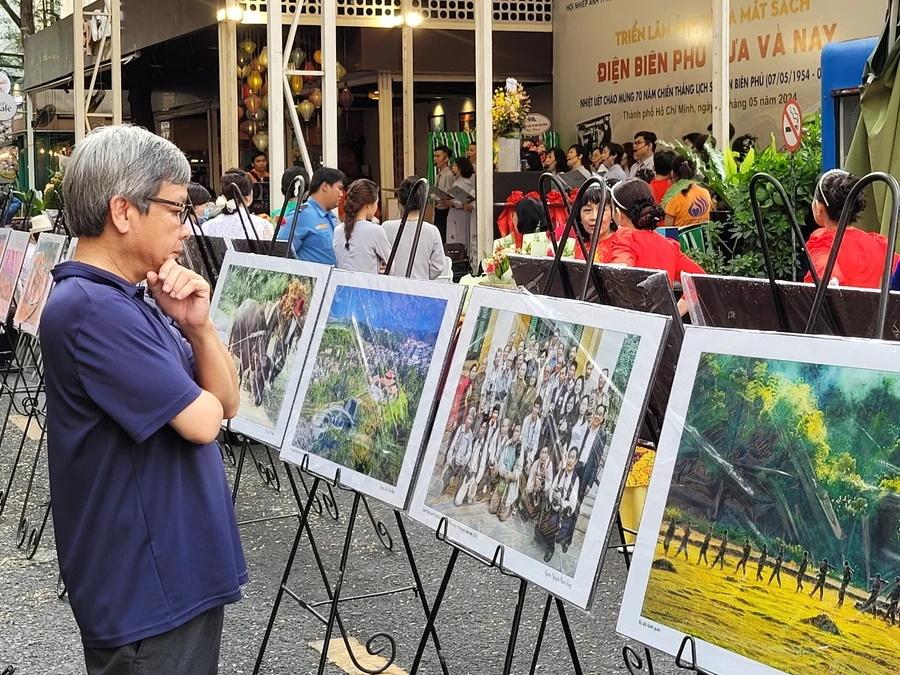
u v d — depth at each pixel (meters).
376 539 5.38
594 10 14.89
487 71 9.97
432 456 3.05
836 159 7.56
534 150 13.38
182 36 16.09
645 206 5.25
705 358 2.27
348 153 20.56
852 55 7.38
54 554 5.32
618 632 2.29
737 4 12.33
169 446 2.34
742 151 12.02
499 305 2.95
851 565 1.94
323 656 3.59
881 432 1.94
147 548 2.30
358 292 3.60
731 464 2.16
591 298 3.43
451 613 4.42
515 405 2.78
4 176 17.53
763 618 2.06
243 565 2.51
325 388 3.64
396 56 15.67
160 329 2.38
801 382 2.08
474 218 13.62
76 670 3.97
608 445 2.44
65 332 2.28
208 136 21.98
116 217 2.31
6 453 7.22
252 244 6.05
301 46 15.95
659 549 2.26
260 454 7.18
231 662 3.97
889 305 2.74
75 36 15.84
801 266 7.60
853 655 1.92
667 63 13.52
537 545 2.58
